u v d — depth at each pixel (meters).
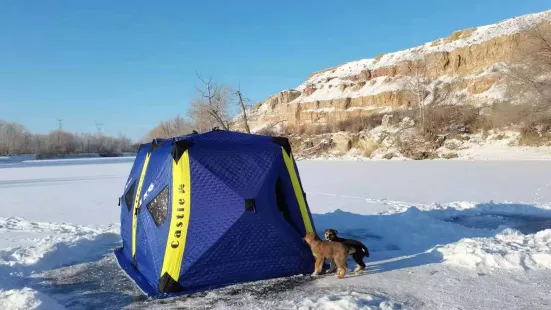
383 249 7.28
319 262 5.95
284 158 6.62
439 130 41.41
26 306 4.78
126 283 6.12
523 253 6.05
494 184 17.11
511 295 4.88
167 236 5.79
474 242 6.80
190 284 5.64
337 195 15.60
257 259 5.96
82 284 6.12
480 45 50.62
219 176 6.09
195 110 44.81
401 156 39.94
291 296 5.22
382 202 13.45
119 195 18.22
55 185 23.52
